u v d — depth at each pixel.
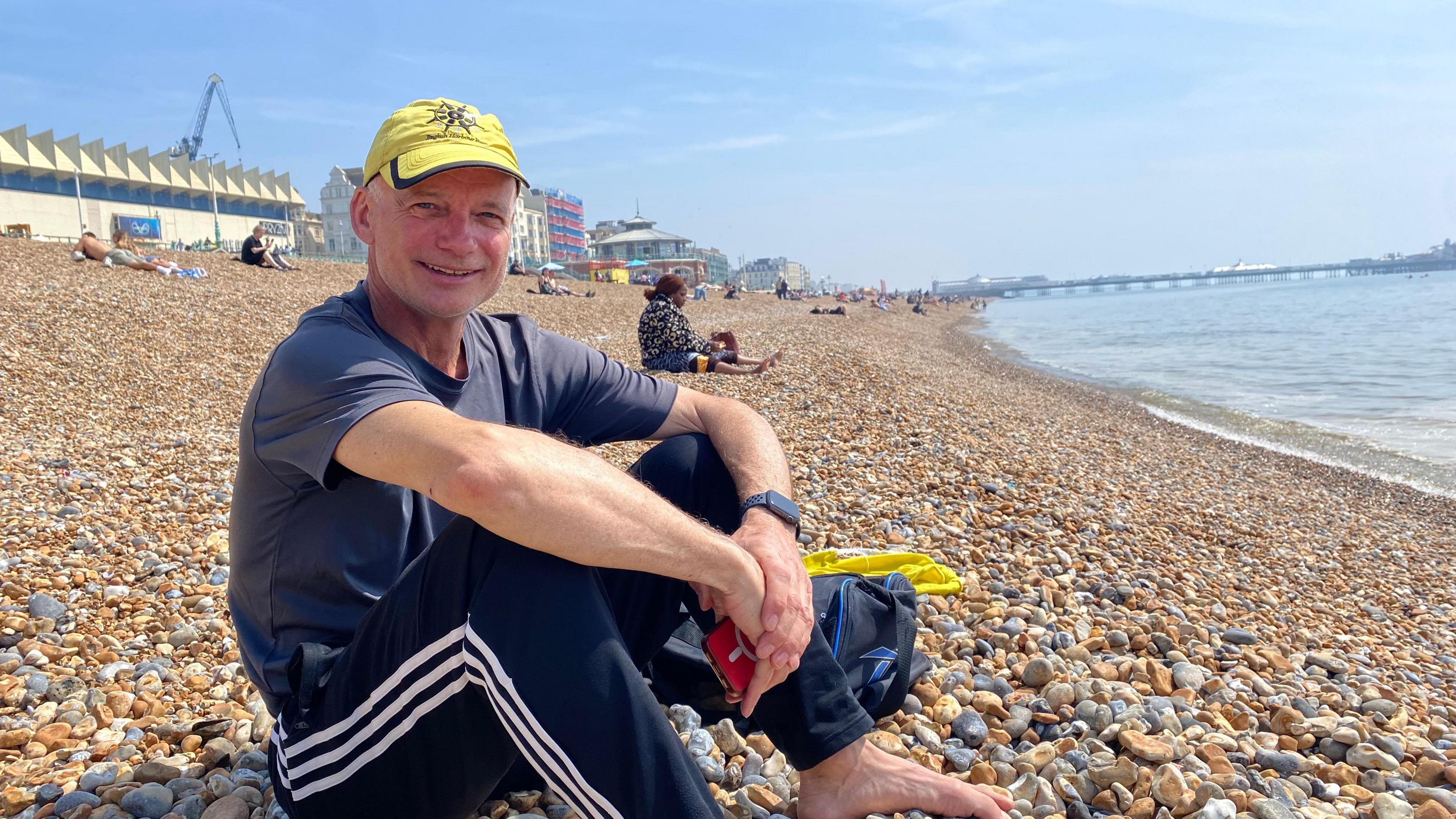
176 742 2.48
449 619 1.54
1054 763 2.28
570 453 1.52
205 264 20.19
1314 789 2.31
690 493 2.13
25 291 12.12
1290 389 19.61
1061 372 25.75
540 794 2.19
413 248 1.79
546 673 1.46
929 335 40.38
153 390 9.27
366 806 1.69
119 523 4.67
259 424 1.68
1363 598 5.46
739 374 10.82
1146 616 3.58
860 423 8.23
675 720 2.46
